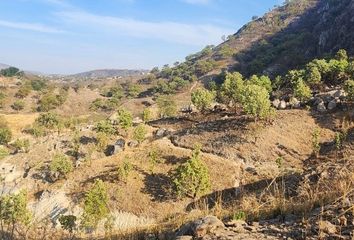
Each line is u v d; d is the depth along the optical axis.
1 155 64.38
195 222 6.57
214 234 6.13
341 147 46.31
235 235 5.98
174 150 52.38
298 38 172.62
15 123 119.06
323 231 5.58
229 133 55.44
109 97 190.25
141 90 198.00
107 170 49.78
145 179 46.75
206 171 41.12
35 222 8.41
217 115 67.00
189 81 186.88
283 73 150.62
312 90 69.44
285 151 50.12
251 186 41.22
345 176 8.08
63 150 61.44
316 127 53.47
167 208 40.59
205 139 55.91
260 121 56.50
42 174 53.50
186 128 62.81
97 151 59.00
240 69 183.75
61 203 44.44
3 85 178.50
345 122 52.38
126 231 10.12
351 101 55.81
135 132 57.38
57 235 8.88
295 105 60.81
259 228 6.42
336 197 7.02
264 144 51.34
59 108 161.38
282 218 6.95
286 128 53.97
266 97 55.41
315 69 68.25
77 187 47.53
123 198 43.44
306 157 48.34
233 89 67.06
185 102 153.12
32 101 162.75
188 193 41.56
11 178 55.09
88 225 23.17
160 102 135.38
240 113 64.75
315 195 7.38
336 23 145.88
